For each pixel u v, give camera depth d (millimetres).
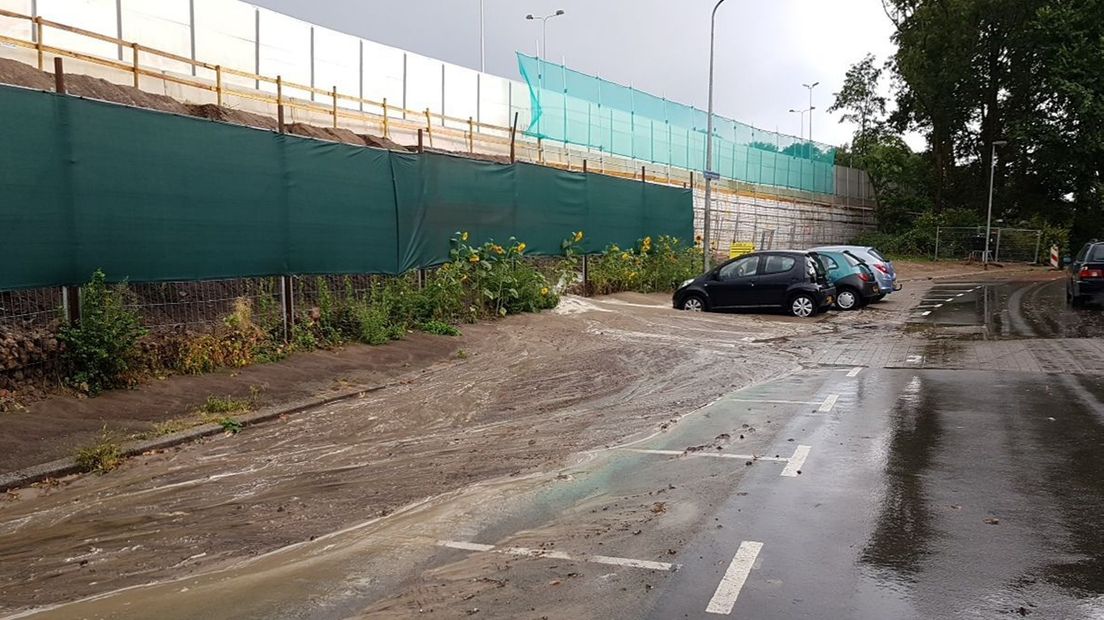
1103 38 46531
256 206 10758
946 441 7078
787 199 46719
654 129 35094
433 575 4320
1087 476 6004
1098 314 18922
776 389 9648
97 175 8586
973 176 58250
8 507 5688
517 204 17875
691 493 5691
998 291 27859
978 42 52969
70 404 7719
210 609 3947
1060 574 4258
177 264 9570
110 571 4488
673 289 24359
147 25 17797
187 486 6039
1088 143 47938
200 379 9172
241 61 20109
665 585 4160
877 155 61531
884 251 54094
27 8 15289
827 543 4727
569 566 4418
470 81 27062
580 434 7465
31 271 7895
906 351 12820
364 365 10977
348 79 23078
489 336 14133
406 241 14156
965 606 3898
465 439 7344
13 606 4047
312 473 6320
